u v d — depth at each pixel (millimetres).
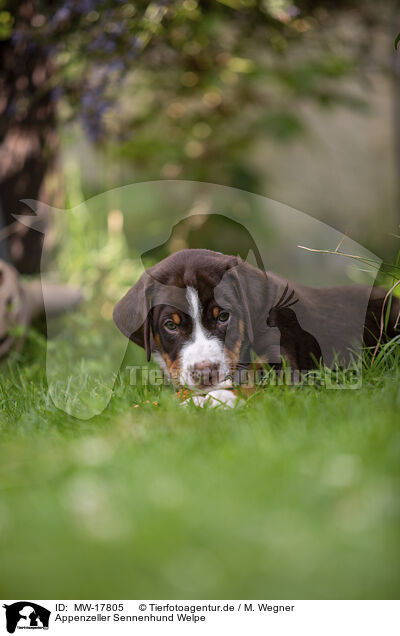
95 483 2875
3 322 6234
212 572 2117
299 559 2137
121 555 2203
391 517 2377
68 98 8523
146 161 11375
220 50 9648
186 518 2385
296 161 18469
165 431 3676
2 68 8234
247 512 2426
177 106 11117
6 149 8352
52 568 2168
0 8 7957
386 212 16516
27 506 2660
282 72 9516
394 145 12578
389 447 2955
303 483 2629
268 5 8539
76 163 10227
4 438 3947
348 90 11242
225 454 3025
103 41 7926
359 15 9586
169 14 8172
